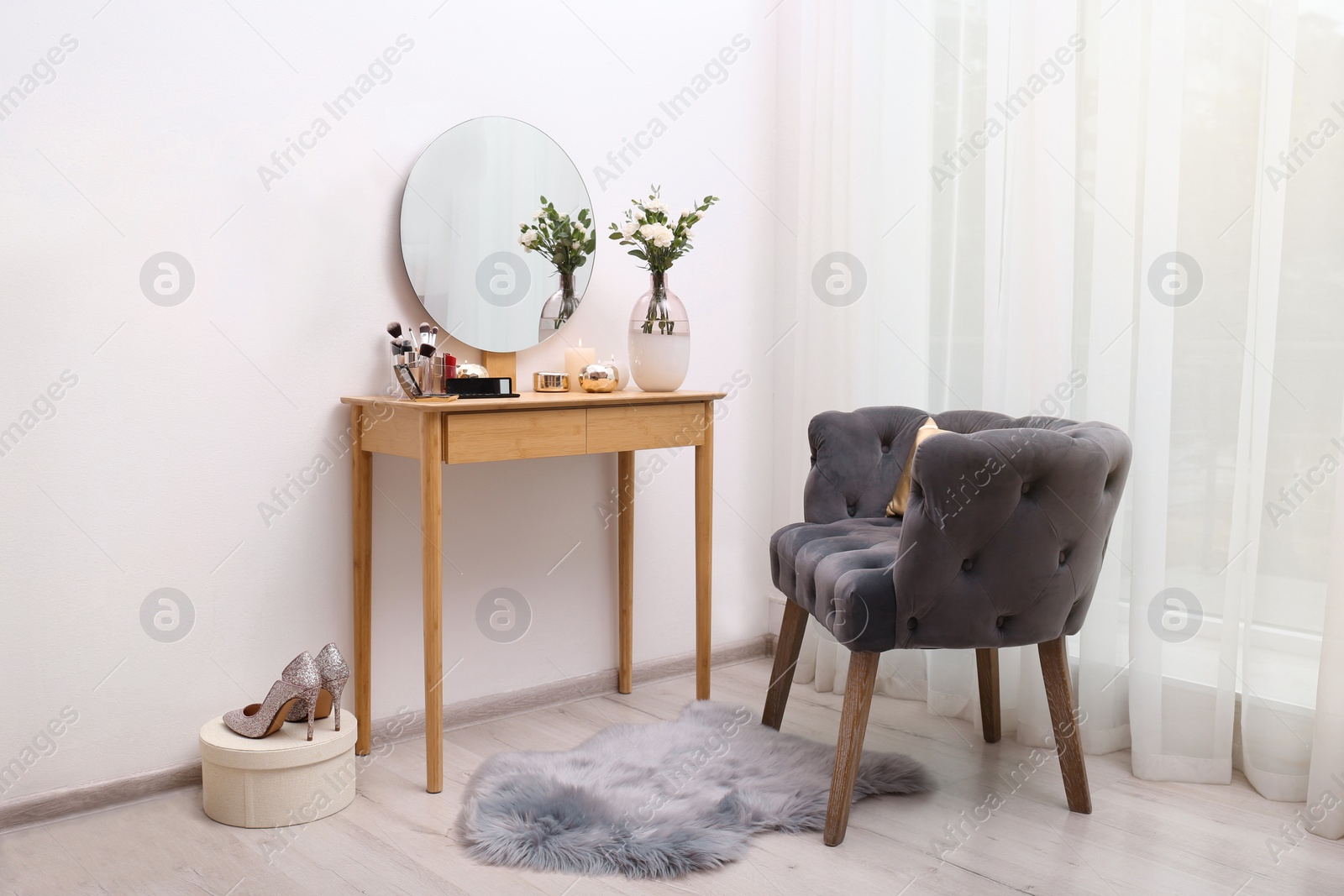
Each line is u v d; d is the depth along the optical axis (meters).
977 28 2.60
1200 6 2.18
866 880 1.75
